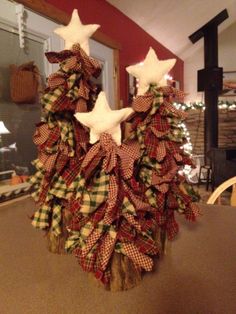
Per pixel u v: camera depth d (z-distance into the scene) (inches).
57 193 18.3
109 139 14.6
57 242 21.0
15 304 15.9
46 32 49.4
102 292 16.6
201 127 142.5
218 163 114.4
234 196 36.9
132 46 87.4
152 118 17.2
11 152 43.9
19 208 33.3
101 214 14.8
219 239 23.6
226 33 161.8
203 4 99.7
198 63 164.6
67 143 17.6
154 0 79.5
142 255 15.9
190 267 19.2
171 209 18.9
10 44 42.9
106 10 71.6
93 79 18.8
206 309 15.1
